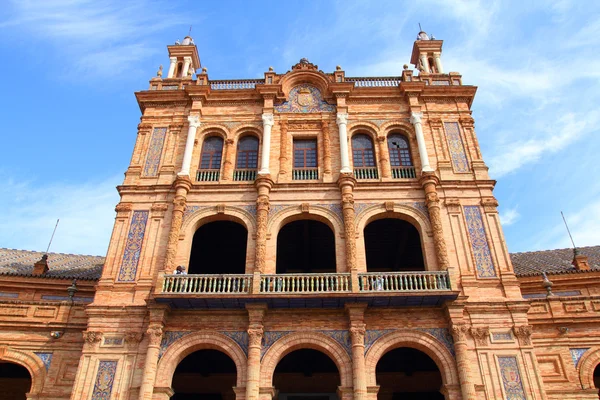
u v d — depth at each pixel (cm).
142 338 1814
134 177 2277
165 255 2020
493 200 2147
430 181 2158
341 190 2170
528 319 2008
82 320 2039
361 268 1988
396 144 2419
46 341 2000
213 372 2323
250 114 2503
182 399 2300
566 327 1981
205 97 2531
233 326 1831
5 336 1986
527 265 2905
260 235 2031
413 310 1841
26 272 2789
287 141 2400
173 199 2170
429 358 2234
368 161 2370
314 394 2255
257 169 2316
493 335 1797
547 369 1911
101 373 1750
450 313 1788
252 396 1653
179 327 1833
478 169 2258
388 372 2327
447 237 2059
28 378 2392
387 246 2548
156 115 2517
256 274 1855
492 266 1977
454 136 2392
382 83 2639
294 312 1842
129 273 1994
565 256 2995
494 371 1723
